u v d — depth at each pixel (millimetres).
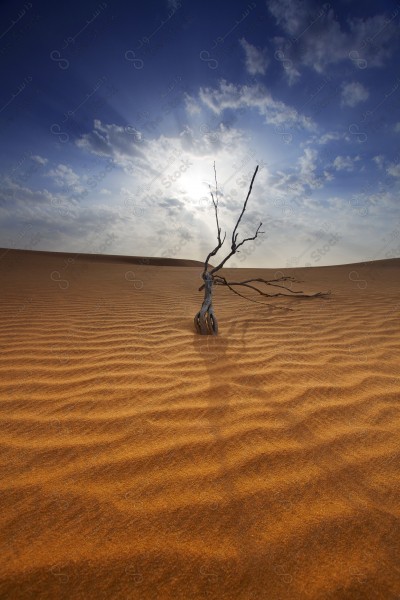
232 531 1374
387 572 1219
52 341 3676
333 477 1692
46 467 1723
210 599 1127
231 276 14508
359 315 5375
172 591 1148
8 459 1772
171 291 8266
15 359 3133
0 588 1134
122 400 2438
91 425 2109
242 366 3143
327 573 1213
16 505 1475
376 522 1424
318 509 1492
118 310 5395
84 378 2783
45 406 2326
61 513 1441
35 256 25312
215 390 2633
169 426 2119
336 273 15742
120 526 1385
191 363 3189
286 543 1324
